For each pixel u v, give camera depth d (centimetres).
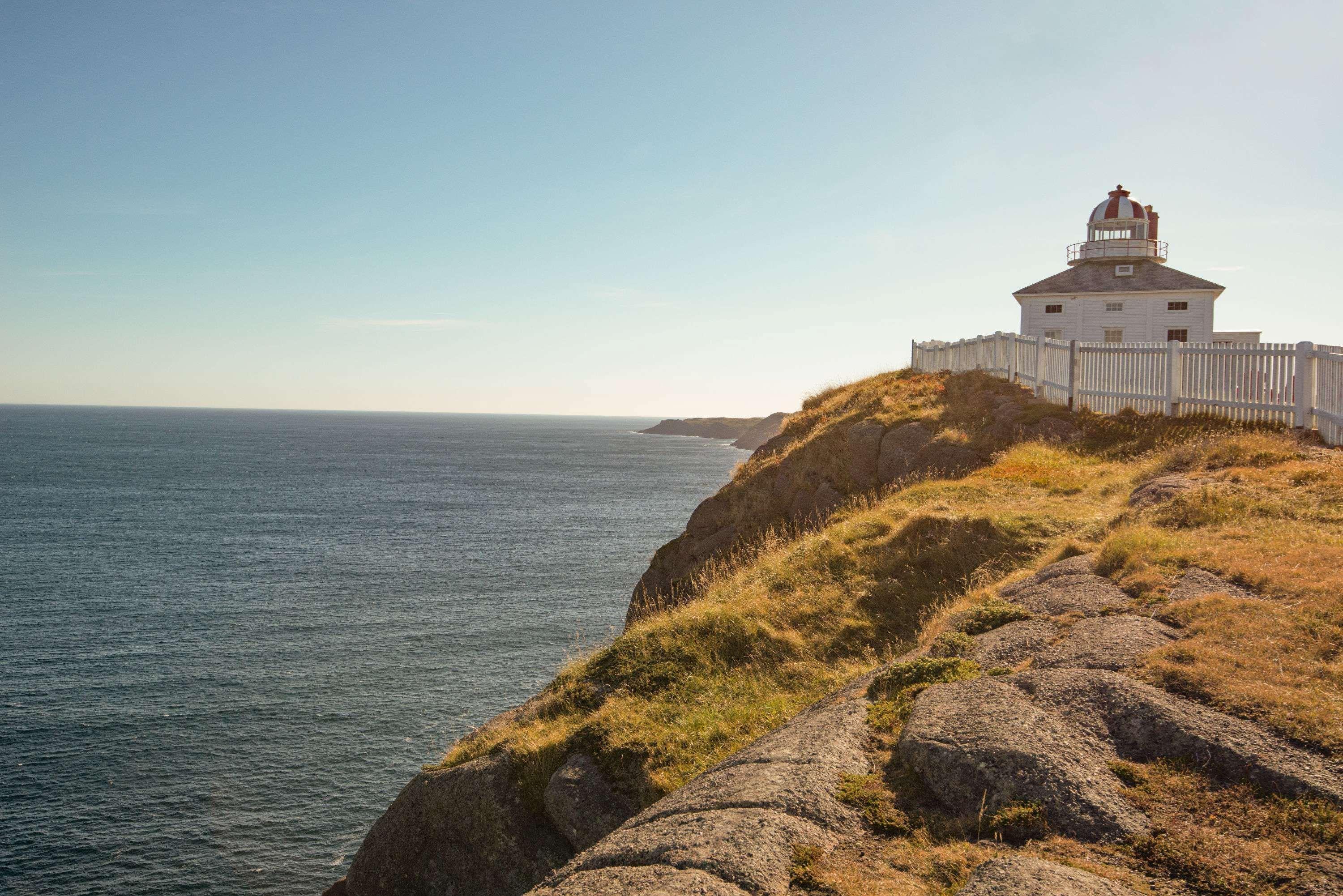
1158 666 520
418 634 4553
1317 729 427
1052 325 4041
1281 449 1210
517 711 1050
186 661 4006
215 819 2550
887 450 1962
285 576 6062
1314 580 657
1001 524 1153
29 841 2403
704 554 2189
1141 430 1617
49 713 3328
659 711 877
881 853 378
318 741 3112
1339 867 328
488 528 8719
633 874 370
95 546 7194
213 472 15150
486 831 828
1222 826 367
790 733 549
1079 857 353
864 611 1051
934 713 493
